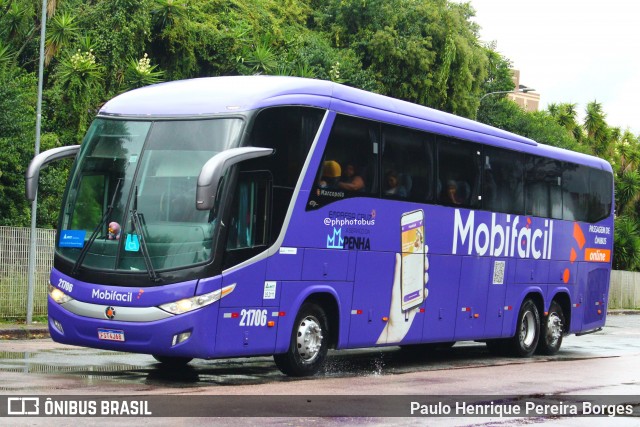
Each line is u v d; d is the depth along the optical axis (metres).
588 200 20.73
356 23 45.03
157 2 34.25
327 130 12.95
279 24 42.97
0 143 24.56
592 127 63.81
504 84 59.09
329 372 14.01
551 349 19.27
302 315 12.72
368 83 41.97
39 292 21.09
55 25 29.41
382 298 14.13
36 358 14.07
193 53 35.34
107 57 31.44
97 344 11.35
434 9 44.16
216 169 10.68
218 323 11.25
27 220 24.86
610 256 21.67
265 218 11.92
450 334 15.95
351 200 13.41
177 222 11.23
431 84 43.44
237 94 11.89
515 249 17.91
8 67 30.38
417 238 14.95
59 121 29.23
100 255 11.38
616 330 30.05
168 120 11.78
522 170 18.19
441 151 15.66
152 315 11.00
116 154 11.77
